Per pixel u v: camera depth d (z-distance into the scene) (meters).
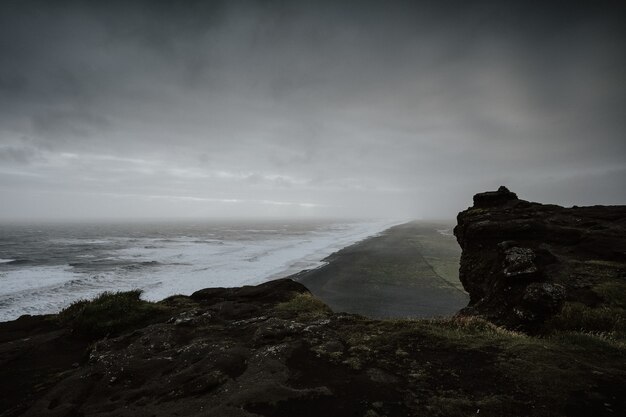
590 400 5.63
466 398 5.92
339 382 6.79
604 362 7.16
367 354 8.20
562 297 11.13
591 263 13.51
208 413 5.81
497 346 8.21
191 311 12.75
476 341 8.61
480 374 6.80
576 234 15.50
